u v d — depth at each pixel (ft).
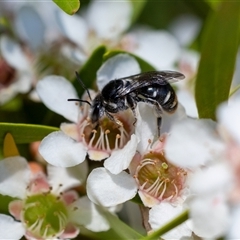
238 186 0.33
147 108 0.37
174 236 0.35
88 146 0.37
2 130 0.36
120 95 0.38
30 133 0.36
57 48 0.42
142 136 0.36
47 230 0.37
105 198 0.35
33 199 0.37
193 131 0.34
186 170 0.36
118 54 0.38
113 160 0.36
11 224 0.37
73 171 0.38
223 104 0.34
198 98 0.35
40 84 0.38
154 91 0.37
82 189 0.38
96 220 0.37
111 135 0.38
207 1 0.42
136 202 0.36
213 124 0.34
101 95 0.38
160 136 0.37
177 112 0.37
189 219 0.33
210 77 0.35
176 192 0.36
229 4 0.33
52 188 0.38
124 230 0.36
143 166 0.36
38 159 0.39
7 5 0.44
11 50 0.42
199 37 0.44
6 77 0.42
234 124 0.33
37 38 0.43
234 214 0.33
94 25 0.45
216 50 0.34
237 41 0.34
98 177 0.36
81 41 0.44
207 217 0.33
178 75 0.38
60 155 0.36
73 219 0.37
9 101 0.41
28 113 0.41
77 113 0.38
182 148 0.34
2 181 0.37
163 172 0.36
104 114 0.38
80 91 0.39
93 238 0.37
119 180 0.36
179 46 0.44
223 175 0.33
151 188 0.36
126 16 0.45
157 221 0.35
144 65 0.39
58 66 0.42
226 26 0.34
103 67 0.38
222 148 0.34
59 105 0.38
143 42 0.44
